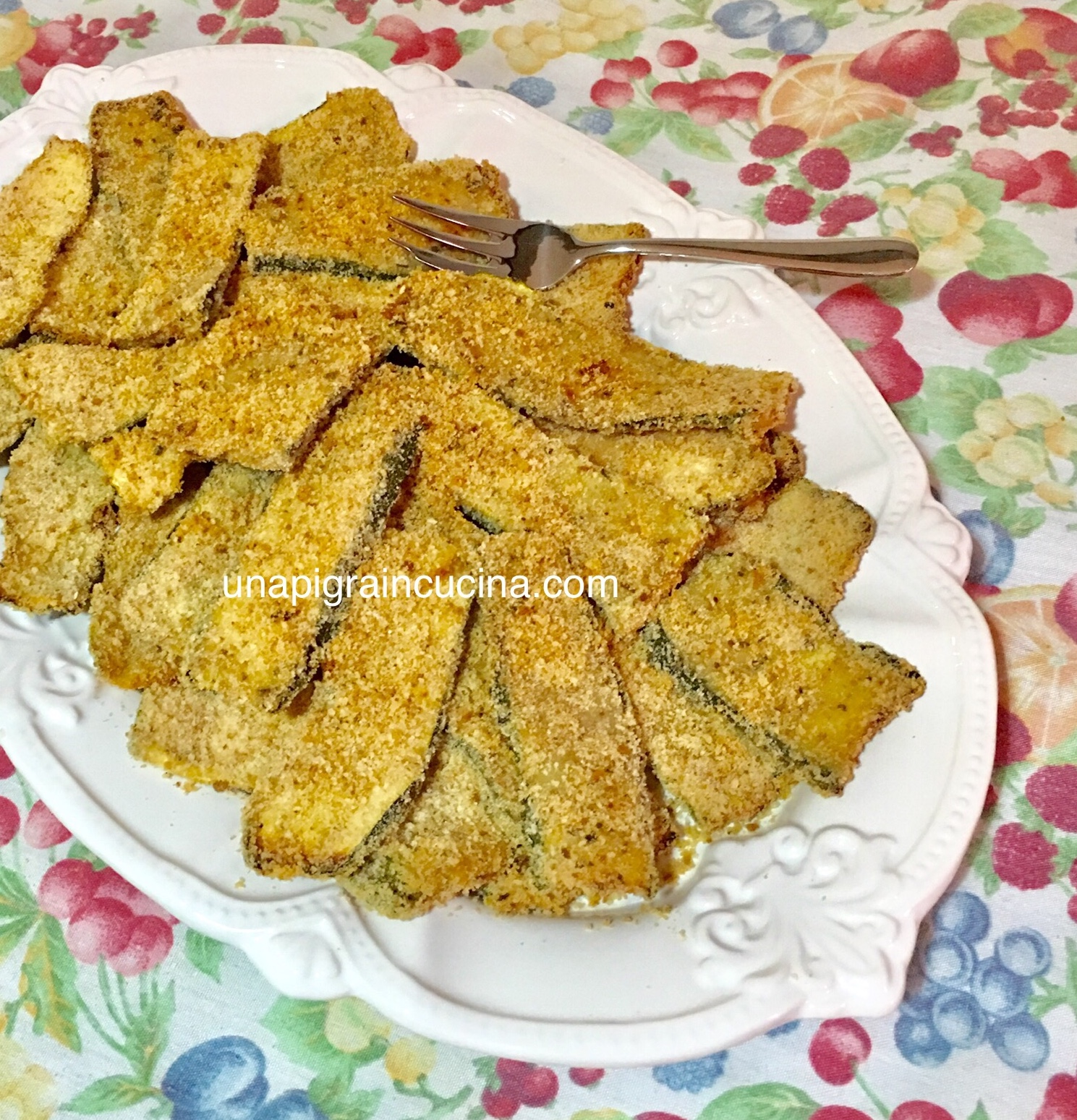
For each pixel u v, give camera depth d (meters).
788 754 0.28
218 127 0.37
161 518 0.30
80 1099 0.27
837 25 0.41
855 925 0.26
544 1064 0.26
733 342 0.33
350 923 0.26
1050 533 0.32
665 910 0.27
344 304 0.31
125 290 0.32
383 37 0.42
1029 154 0.38
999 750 0.30
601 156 0.36
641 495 0.29
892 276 0.35
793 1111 0.27
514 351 0.30
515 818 0.28
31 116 0.37
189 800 0.28
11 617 0.30
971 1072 0.27
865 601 0.30
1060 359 0.35
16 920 0.29
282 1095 0.27
